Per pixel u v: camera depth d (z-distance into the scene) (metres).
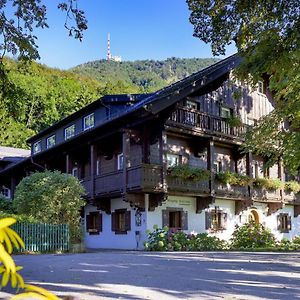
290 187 25.47
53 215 16.75
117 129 19.28
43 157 27.02
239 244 19.78
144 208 19.03
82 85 55.69
